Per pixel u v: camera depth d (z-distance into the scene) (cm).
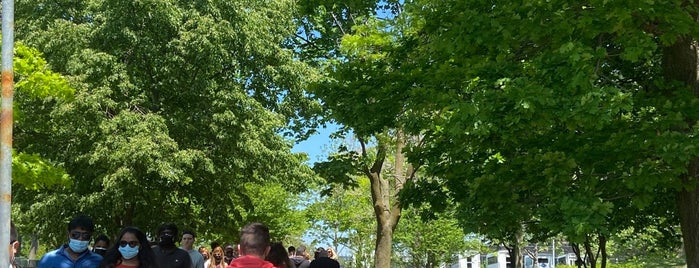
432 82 1264
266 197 4719
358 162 2697
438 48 1189
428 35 1360
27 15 2730
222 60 2625
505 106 1074
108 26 2531
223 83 2758
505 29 1122
